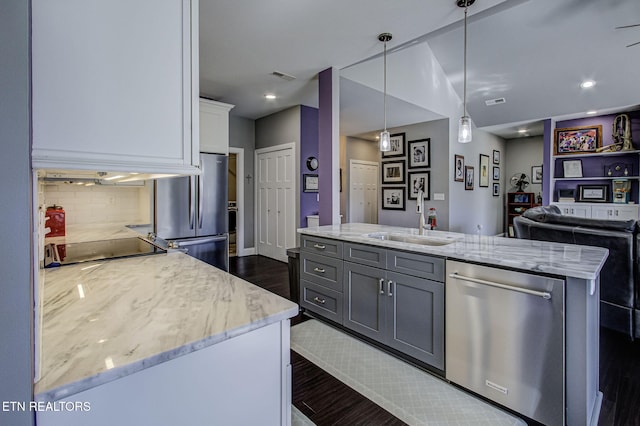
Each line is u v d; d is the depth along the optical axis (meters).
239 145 5.84
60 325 0.88
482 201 7.35
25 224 0.57
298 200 5.17
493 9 2.60
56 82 0.72
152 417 0.76
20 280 0.56
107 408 0.69
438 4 2.40
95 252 1.84
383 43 3.03
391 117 5.64
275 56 3.31
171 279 1.33
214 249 3.91
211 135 4.05
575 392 1.45
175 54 0.91
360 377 2.06
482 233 7.35
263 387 0.96
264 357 0.96
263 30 2.78
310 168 5.26
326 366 2.19
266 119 5.79
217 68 3.62
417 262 2.04
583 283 1.41
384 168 6.74
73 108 0.74
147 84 0.86
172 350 0.76
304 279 3.03
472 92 5.86
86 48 0.76
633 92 4.80
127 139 0.82
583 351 1.42
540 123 6.50
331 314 2.74
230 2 2.37
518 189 8.49
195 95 0.94
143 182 3.22
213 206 3.95
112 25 0.80
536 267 1.52
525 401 1.59
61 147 0.72
